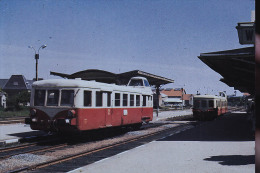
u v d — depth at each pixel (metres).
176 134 17.27
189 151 10.93
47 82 14.13
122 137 16.91
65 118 13.45
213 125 24.64
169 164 8.52
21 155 10.05
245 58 14.95
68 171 8.02
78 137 15.84
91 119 14.08
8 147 11.73
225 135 16.69
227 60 16.95
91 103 14.13
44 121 13.93
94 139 15.91
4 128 18.95
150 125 24.78
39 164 8.53
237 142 13.55
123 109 17.23
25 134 16.02
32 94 14.39
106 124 15.39
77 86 13.43
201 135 16.73
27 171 7.99
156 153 10.48
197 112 32.88
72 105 13.40
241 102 120.00
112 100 16.02
